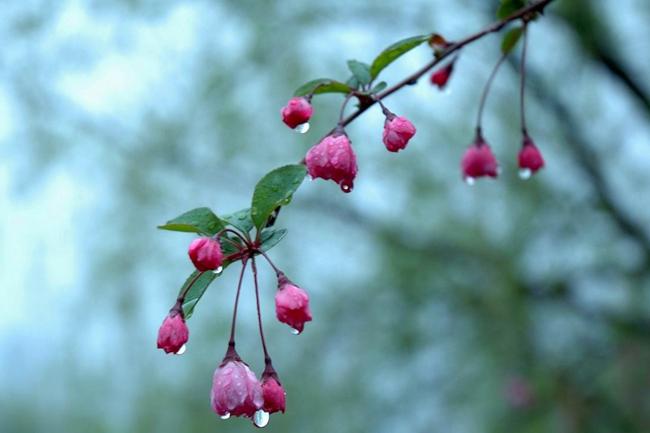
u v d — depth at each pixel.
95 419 7.86
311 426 7.80
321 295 7.78
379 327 7.81
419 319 7.77
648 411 7.29
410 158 7.35
